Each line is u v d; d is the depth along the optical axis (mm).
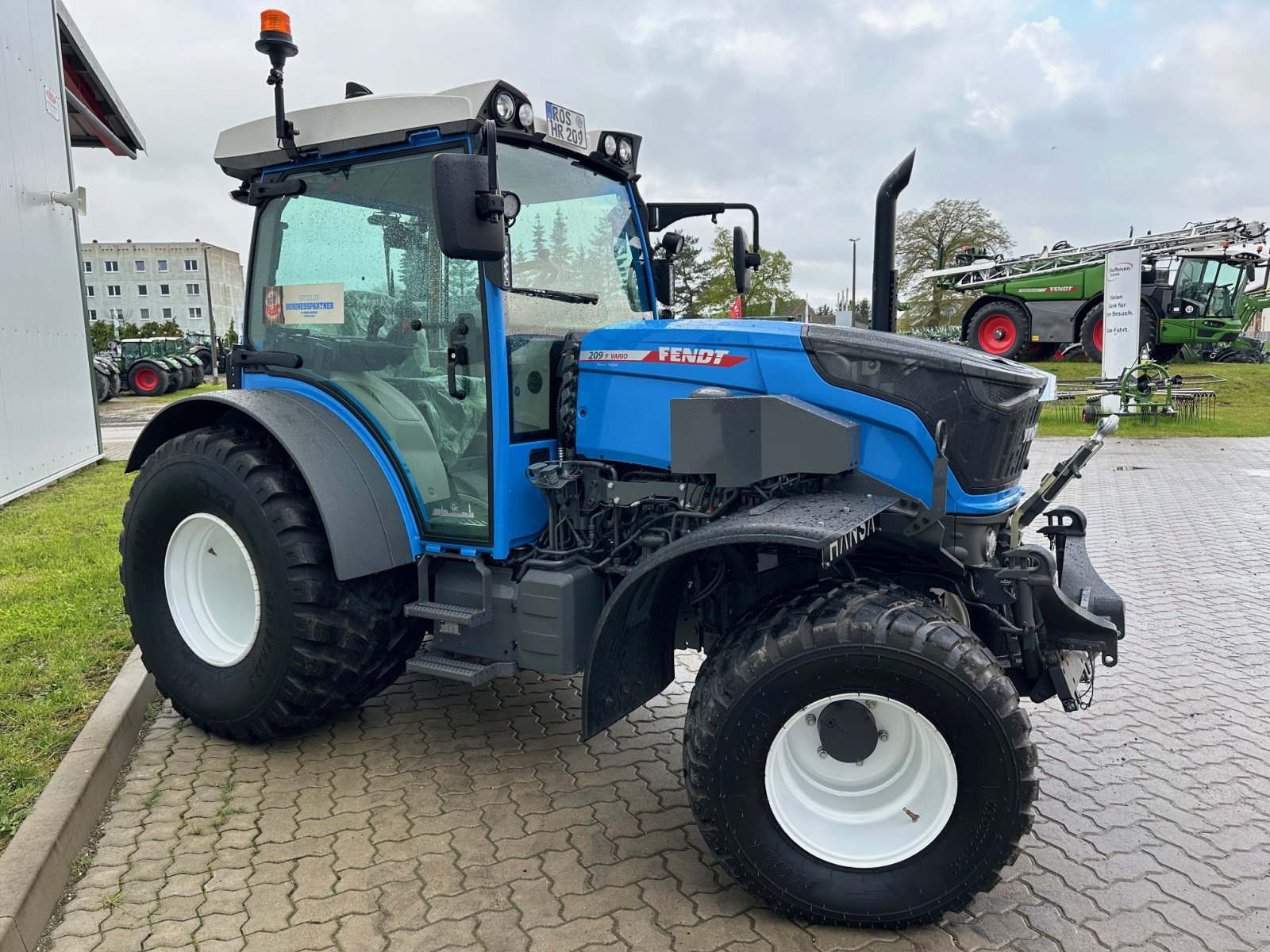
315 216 3506
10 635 4406
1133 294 15086
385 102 3164
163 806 3133
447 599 3289
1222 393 18109
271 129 3504
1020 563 2869
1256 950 2447
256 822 3039
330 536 3121
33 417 8859
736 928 2537
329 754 3533
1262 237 18766
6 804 2902
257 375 3797
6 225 8281
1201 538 7516
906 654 2410
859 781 2621
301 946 2426
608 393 3207
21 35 8898
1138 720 3957
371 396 3428
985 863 2438
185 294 81562
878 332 3139
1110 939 2498
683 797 3250
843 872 2516
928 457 2824
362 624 3367
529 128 3189
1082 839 3010
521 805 3170
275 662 3318
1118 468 11461
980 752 2406
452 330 3180
